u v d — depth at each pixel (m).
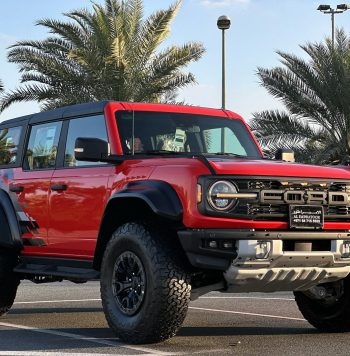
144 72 28.62
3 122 9.38
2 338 7.19
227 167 6.49
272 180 6.56
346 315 7.53
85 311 9.73
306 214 6.62
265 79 27.28
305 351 6.40
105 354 6.17
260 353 6.27
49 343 6.84
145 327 6.52
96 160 7.10
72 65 28.58
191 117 8.10
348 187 6.91
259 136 27.55
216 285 6.81
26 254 8.48
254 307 10.21
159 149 7.65
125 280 6.80
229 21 26.66
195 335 7.38
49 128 8.44
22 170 8.59
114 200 6.86
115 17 27.73
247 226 6.43
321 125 27.69
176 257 6.54
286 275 6.67
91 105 7.93
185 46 28.48
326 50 26.89
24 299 11.34
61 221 7.80
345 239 6.83
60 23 27.92
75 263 7.70
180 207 6.48
